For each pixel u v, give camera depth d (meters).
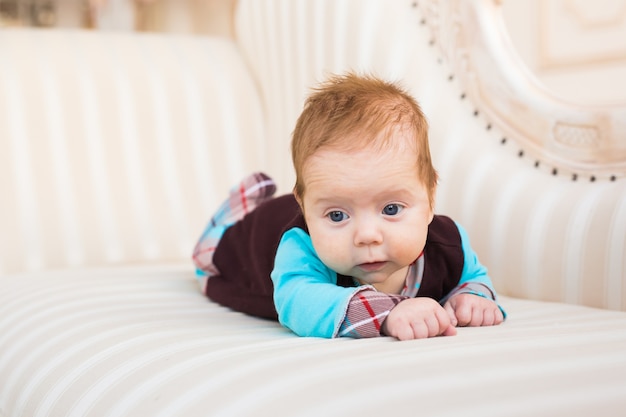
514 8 4.23
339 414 0.63
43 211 1.94
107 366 0.92
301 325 1.01
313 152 0.98
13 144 1.95
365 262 0.97
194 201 2.07
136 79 2.09
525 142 1.44
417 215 0.98
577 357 0.78
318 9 1.90
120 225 1.99
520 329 0.97
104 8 3.29
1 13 3.54
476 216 1.45
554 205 1.33
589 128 1.34
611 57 3.81
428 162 1.02
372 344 0.88
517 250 1.37
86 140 2.01
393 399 0.66
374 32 1.74
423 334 0.93
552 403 0.66
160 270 1.74
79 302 1.30
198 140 2.11
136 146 2.05
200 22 3.55
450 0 1.60
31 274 1.71
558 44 4.05
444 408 0.64
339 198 0.96
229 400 0.70
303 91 1.94
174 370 0.83
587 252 1.26
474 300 1.08
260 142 2.19
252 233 1.32
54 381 0.96
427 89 1.61
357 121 0.97
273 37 2.08
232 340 0.98
